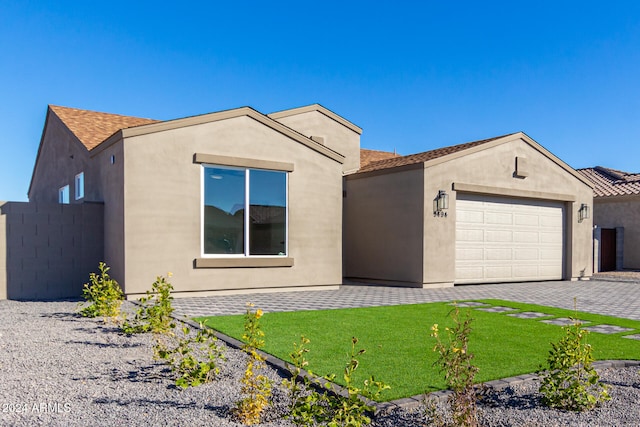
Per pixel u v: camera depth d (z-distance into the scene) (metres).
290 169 12.63
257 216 12.21
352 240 16.53
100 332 7.09
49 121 16.81
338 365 5.51
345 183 16.89
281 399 4.50
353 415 3.84
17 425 3.76
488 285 15.58
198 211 11.36
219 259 11.53
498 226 16.28
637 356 6.27
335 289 13.51
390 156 21.80
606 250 22.34
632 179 24.56
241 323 7.84
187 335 7.01
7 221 10.74
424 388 4.75
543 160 17.33
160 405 4.26
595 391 4.89
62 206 11.36
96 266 11.73
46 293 11.10
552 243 17.91
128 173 10.48
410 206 14.57
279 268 12.52
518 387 4.97
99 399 4.37
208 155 11.40
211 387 4.79
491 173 15.77
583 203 18.69
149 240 10.70
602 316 9.39
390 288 14.09
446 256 14.63
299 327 7.73
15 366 5.30
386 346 6.49
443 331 7.59
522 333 7.55
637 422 4.11
